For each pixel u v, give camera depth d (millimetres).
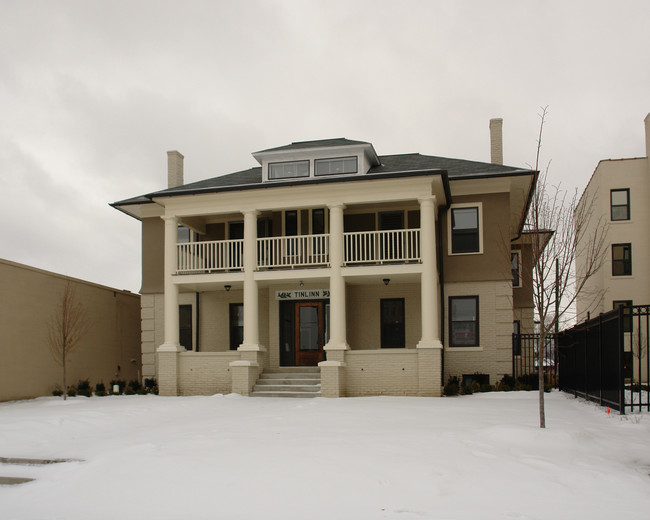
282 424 11953
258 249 22391
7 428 11883
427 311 18516
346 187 19281
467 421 11984
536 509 6637
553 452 8984
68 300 22000
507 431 9789
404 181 18812
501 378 20516
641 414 12367
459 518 6367
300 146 21531
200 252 21703
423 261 18703
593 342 15055
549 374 22266
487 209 21188
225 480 7746
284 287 21812
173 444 9891
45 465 9328
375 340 21531
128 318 27812
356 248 19984
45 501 7578
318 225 21812
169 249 20766
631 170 31562
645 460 8766
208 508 6922
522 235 24250
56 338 22141
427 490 7270
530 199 20594
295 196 19828
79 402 18375
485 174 20484
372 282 21203
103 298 25703
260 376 20000
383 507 6773
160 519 6648
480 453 8820
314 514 6602
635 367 28422
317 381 19422
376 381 18734
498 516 6414
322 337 21703
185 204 20719
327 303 21828
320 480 7625
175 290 20609
